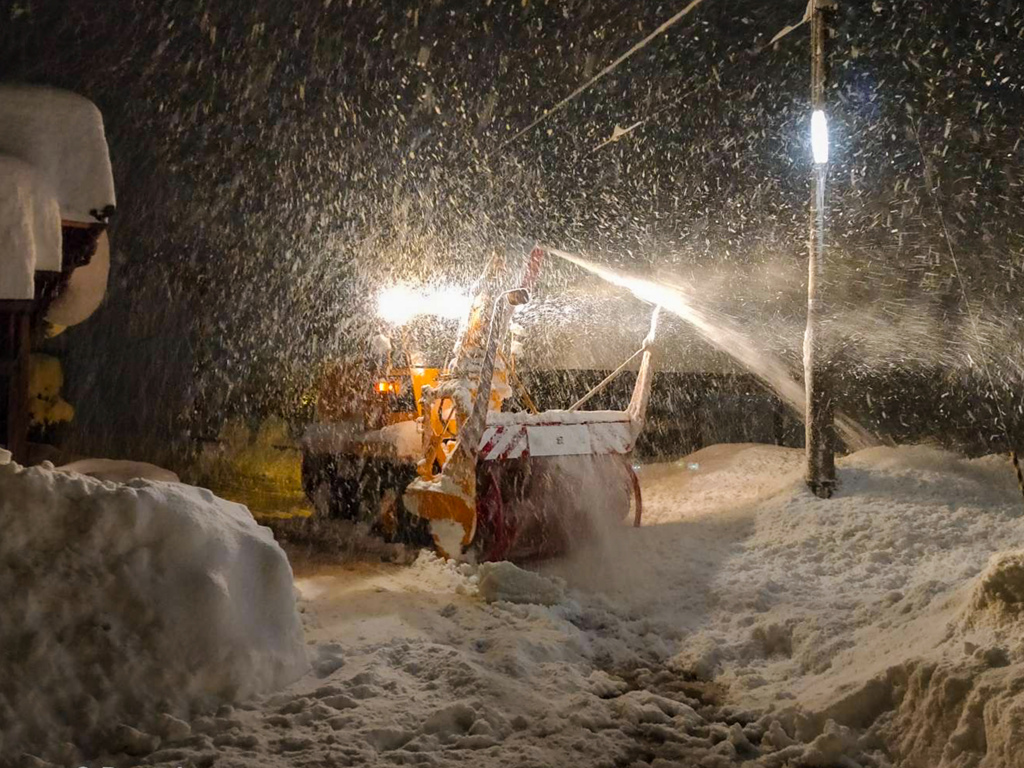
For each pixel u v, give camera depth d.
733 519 7.88
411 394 8.52
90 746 4.12
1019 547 6.64
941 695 4.11
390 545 8.12
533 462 7.37
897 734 4.28
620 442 7.85
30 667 4.16
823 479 8.07
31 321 8.66
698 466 10.21
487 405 7.01
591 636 5.88
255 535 5.12
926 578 6.23
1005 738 3.70
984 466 8.62
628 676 5.36
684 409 11.85
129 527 4.59
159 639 4.45
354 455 8.77
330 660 5.20
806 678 5.07
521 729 4.51
